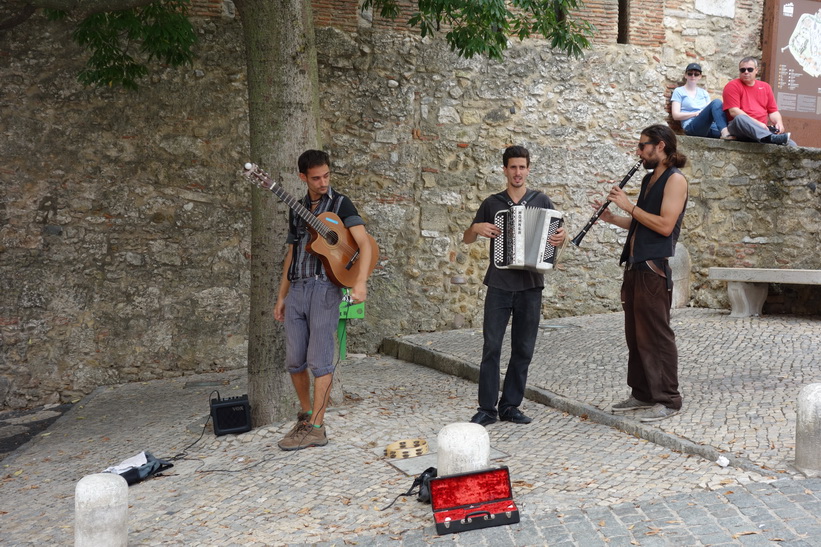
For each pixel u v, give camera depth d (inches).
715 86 396.2
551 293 361.7
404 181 342.6
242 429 208.8
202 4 315.6
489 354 198.1
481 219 199.0
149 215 312.2
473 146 350.9
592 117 366.0
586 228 195.2
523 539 127.7
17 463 215.5
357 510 146.6
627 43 376.8
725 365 239.0
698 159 373.1
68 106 301.9
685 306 377.1
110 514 135.0
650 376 185.3
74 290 304.3
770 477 143.0
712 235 377.1
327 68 331.6
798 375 220.1
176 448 206.4
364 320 338.6
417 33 343.3
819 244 382.0
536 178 359.3
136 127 309.6
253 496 159.6
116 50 281.4
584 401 209.3
